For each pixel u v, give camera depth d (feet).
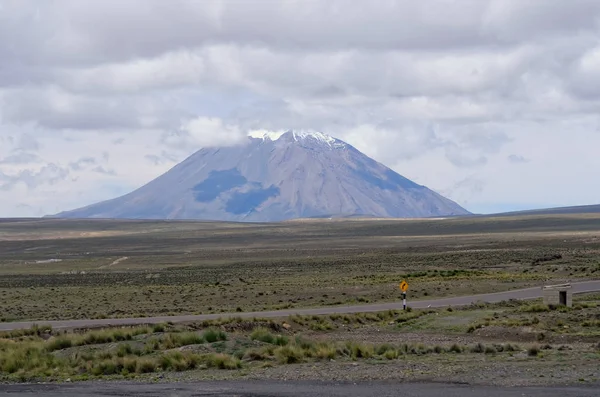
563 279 328.49
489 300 245.65
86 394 97.45
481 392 90.53
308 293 304.71
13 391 102.68
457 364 115.75
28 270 612.70
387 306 238.68
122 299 307.78
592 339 146.10
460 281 330.13
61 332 175.94
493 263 476.95
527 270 396.57
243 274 469.16
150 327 171.73
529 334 156.46
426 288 303.07
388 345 137.49
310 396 90.53
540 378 99.71
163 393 96.32
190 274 489.26
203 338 148.36
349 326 191.21
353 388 96.12
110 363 122.21
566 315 184.44
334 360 125.80
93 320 211.61
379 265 504.84
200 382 106.11
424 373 107.14
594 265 402.31
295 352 127.54
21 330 178.81
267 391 95.50
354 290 307.78
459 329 174.29
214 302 285.84
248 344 140.77
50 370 122.93
